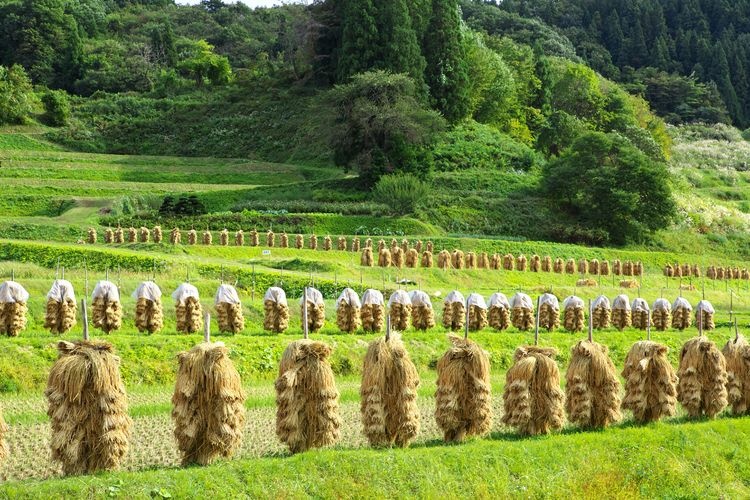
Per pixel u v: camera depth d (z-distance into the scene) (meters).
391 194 95.44
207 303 45.88
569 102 162.75
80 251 57.34
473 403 25.09
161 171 121.06
